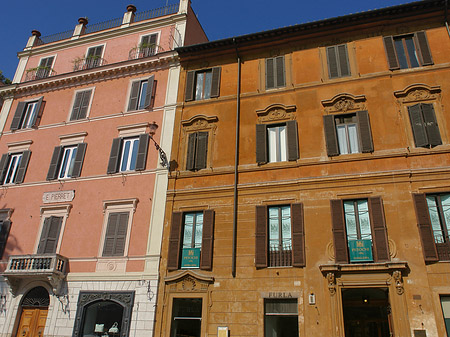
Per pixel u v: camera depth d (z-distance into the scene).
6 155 23.53
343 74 18.86
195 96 21.36
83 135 22.42
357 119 17.59
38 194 21.56
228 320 15.82
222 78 21.11
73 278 18.66
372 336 15.67
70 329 17.62
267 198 17.42
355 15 19.02
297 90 19.22
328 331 14.42
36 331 18.30
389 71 18.17
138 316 16.95
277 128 18.98
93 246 19.12
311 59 19.75
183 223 18.36
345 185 16.50
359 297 15.98
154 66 22.88
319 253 15.68
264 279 16.03
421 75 17.75
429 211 15.38
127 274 17.94
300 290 15.41
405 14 18.80
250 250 16.70
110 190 20.20
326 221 16.14
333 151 17.20
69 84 24.56
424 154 16.14
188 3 24.98
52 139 23.11
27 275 18.62
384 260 14.77
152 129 19.75
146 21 25.16
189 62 22.19
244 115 19.66
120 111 22.31
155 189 19.36
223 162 18.91
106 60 24.73
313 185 16.89
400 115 17.14
